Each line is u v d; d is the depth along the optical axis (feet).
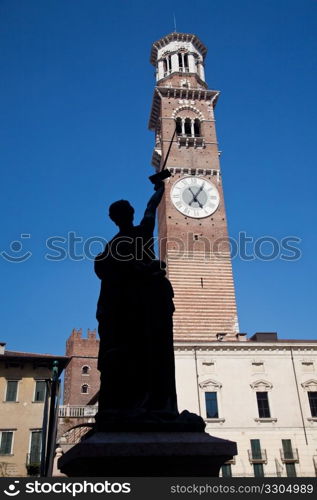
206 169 221.05
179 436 24.18
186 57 262.67
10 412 154.71
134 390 26.84
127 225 32.37
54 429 66.33
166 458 22.79
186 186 216.13
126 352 27.45
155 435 24.16
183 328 184.96
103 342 28.68
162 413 25.81
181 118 237.25
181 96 242.58
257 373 164.55
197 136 237.25
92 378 320.91
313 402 163.32
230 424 155.22
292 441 155.12
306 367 167.84
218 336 178.09
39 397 159.02
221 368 163.73
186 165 221.25
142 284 29.78
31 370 162.40
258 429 155.63
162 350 28.43
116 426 24.66
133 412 25.34
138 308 29.04
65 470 25.96
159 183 35.58
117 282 29.71
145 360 27.84
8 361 160.76
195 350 165.37
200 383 160.04
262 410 159.74
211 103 243.40
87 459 22.27
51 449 64.95
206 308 189.88
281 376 165.27
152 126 266.77
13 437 151.33
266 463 150.61
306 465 152.25
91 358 325.42
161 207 223.51
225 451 23.40
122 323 28.60
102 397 27.12
